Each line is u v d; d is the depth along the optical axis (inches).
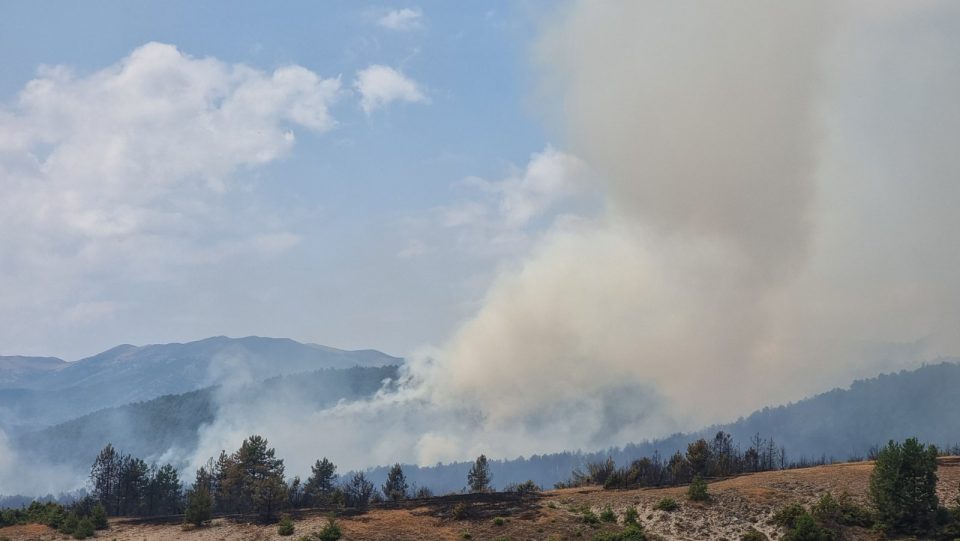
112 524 3260.3
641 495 3243.1
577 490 3641.7
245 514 3351.4
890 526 2625.5
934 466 2677.2
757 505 2935.5
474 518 3031.5
